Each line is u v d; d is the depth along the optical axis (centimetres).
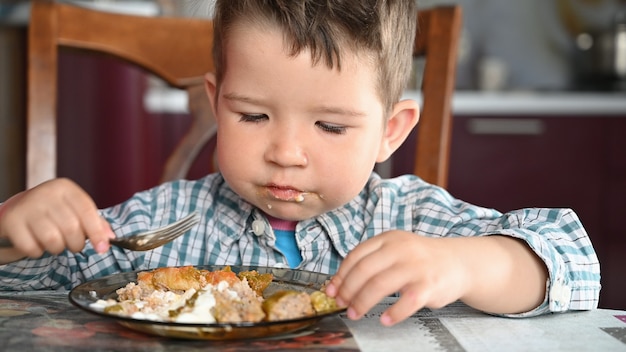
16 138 299
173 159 156
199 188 135
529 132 344
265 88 102
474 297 90
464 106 344
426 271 84
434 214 128
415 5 123
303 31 100
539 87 397
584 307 97
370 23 105
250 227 128
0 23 292
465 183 346
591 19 400
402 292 84
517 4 402
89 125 316
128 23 155
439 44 151
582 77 400
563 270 95
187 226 93
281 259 126
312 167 105
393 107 119
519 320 90
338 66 102
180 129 337
